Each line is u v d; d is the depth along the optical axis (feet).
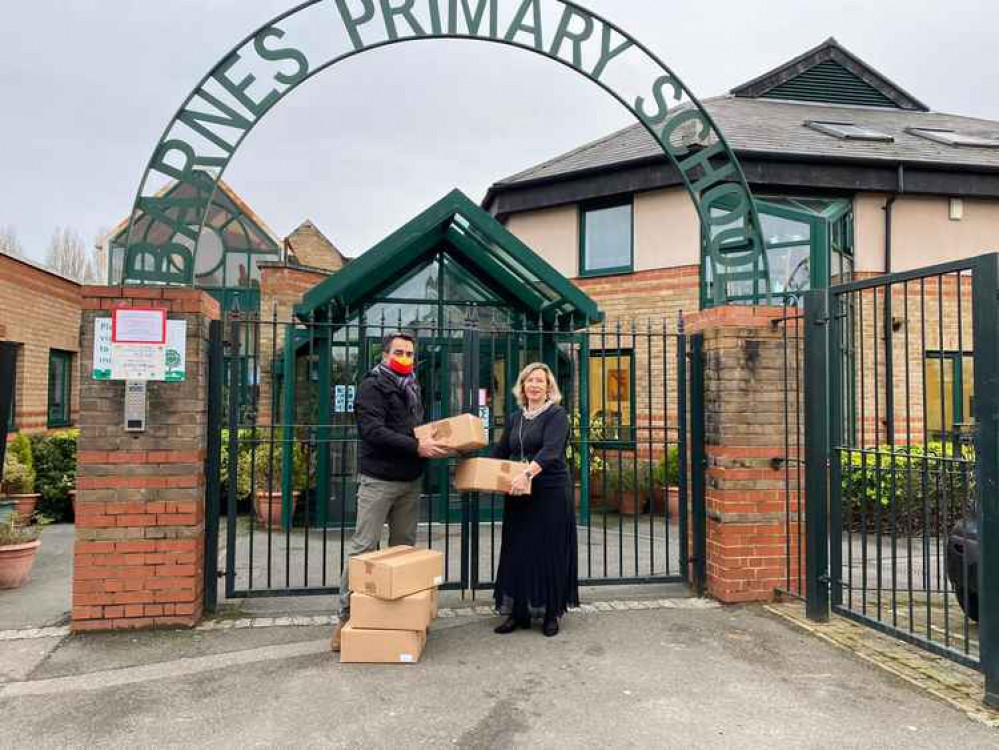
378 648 12.98
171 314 14.93
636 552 18.03
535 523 14.56
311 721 10.68
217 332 15.99
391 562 12.91
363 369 24.09
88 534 14.60
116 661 13.05
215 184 15.55
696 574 17.75
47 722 10.62
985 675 11.30
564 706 11.25
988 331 11.12
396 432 13.99
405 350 14.38
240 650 13.65
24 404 34.17
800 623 15.31
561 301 27.32
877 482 14.03
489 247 27.17
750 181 34.01
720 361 16.90
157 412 14.82
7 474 27.94
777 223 33.58
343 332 28.50
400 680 12.23
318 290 24.39
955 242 36.19
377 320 28.68
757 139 36.09
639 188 36.06
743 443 16.85
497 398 29.48
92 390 14.66
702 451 18.01
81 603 14.55
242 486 29.89
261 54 15.79
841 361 15.93
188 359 14.93
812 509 15.58
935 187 35.37
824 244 31.09
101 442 14.65
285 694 11.62
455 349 29.12
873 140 38.04
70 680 12.19
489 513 28.86
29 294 34.65
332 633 14.69
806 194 35.29
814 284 31.17
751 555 16.87
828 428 15.70
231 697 11.51
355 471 27.89
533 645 14.02
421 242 27.61
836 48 49.26
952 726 10.61
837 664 13.07
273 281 37.73
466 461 14.30
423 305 29.12
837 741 10.15
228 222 54.80
